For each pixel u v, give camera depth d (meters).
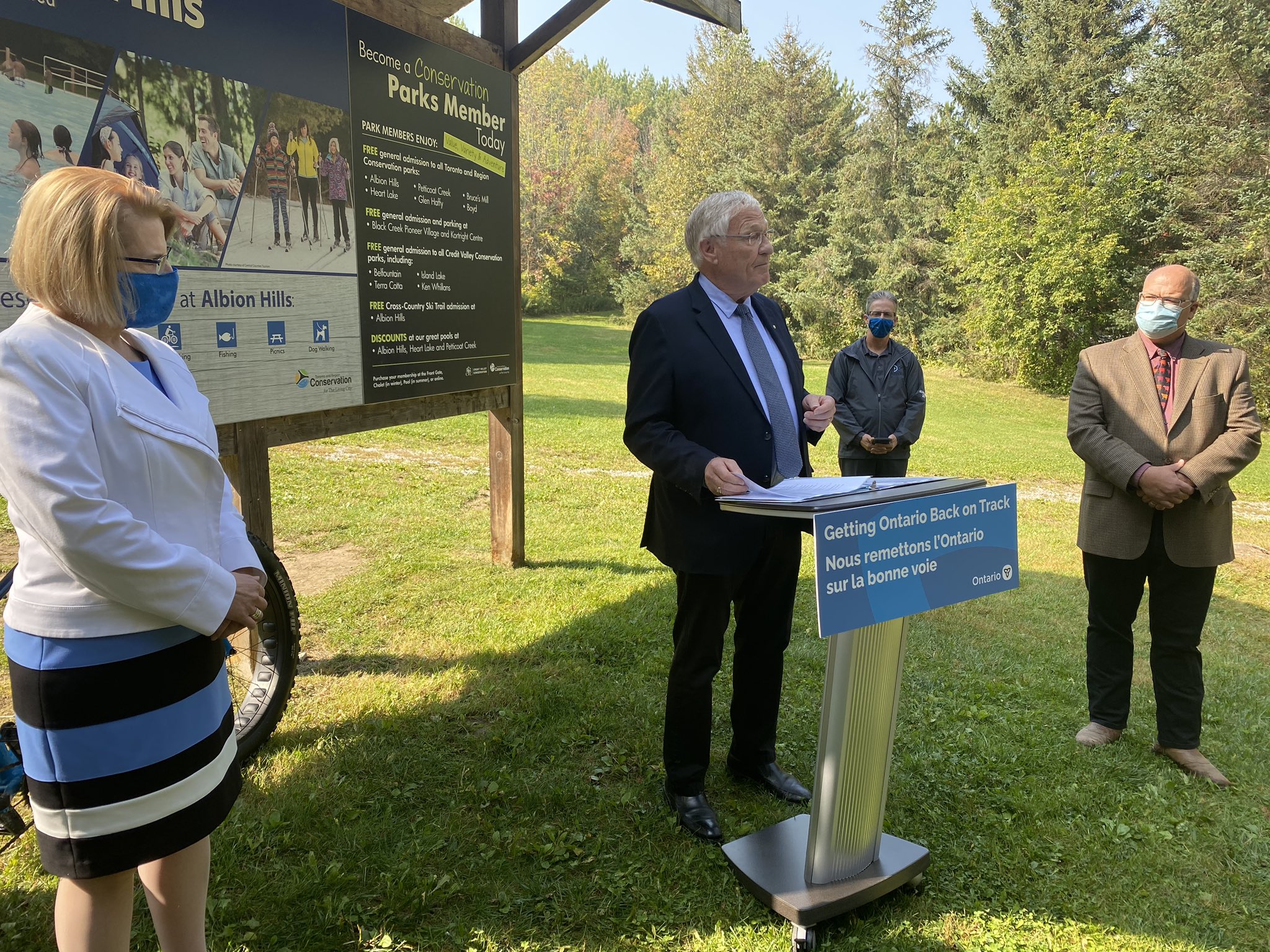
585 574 5.16
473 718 3.25
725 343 2.48
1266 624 5.25
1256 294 17.39
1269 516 9.24
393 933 2.09
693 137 39.69
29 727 1.41
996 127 25.62
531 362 21.34
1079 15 24.23
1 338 1.33
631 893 2.29
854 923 2.22
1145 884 2.45
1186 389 3.06
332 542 5.64
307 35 3.35
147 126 2.75
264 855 2.37
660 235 41.44
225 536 1.65
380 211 3.82
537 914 2.19
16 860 2.28
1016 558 2.16
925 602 1.95
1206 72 18.31
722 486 2.10
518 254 4.91
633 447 2.45
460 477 7.76
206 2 2.92
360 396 3.81
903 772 3.00
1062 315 21.00
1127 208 20.34
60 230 1.35
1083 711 3.61
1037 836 2.65
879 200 30.47
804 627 4.46
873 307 5.96
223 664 1.64
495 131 4.58
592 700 3.41
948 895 2.36
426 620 4.30
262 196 3.21
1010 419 17.27
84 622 1.39
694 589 2.49
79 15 2.53
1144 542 3.11
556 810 2.66
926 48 30.58
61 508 1.29
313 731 3.09
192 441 1.51
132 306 1.45
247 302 3.19
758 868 2.30
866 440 5.92
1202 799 2.94
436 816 2.59
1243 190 17.38
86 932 1.50
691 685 2.54
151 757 1.46
